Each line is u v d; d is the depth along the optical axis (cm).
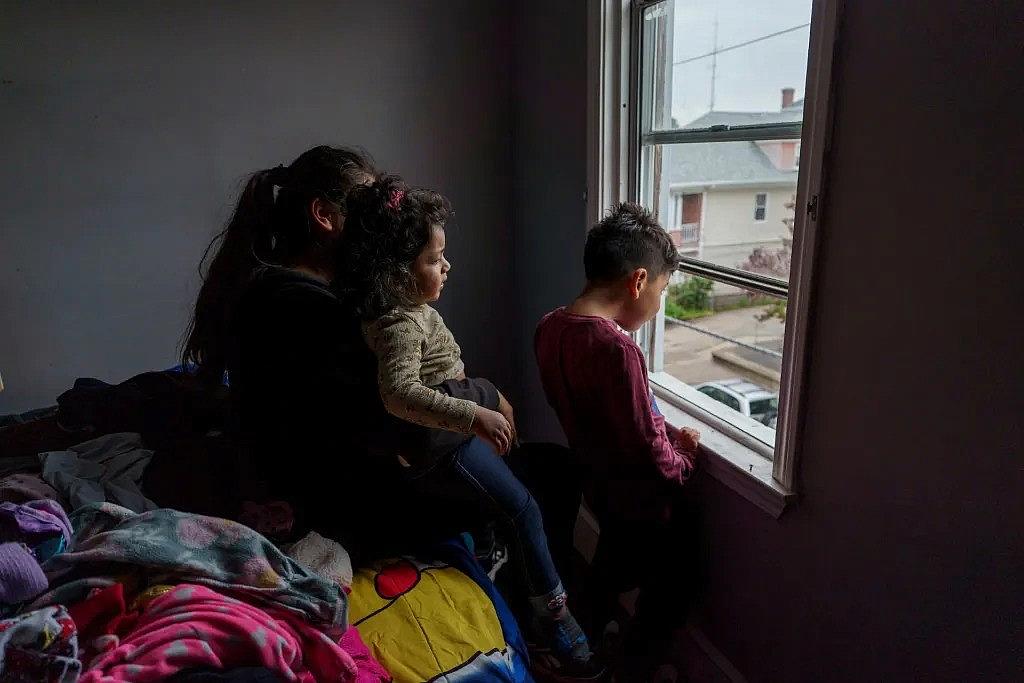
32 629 91
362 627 129
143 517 118
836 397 114
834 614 122
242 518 141
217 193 229
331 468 136
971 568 94
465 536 160
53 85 206
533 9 225
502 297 270
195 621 99
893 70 95
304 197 130
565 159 212
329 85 232
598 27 177
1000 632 92
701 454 152
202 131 223
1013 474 87
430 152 248
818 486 121
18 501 128
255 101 226
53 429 172
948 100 88
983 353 88
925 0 90
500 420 119
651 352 195
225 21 217
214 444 156
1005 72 81
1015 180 81
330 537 143
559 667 156
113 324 229
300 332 119
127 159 218
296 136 233
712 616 159
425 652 126
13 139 206
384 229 118
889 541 108
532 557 147
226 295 141
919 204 94
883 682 113
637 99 182
